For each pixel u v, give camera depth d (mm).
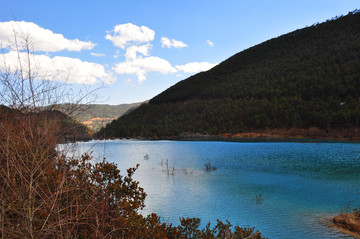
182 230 5277
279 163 34969
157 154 49156
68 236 2225
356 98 113562
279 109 121938
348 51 160375
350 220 12172
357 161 35250
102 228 2617
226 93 182750
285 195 18266
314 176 25688
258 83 177000
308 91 134000
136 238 3180
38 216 2596
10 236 2125
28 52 2727
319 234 10969
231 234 5145
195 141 91875
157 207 15336
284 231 11352
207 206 15461
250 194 18656
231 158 41156
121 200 3709
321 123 99438
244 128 122938
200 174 27297
